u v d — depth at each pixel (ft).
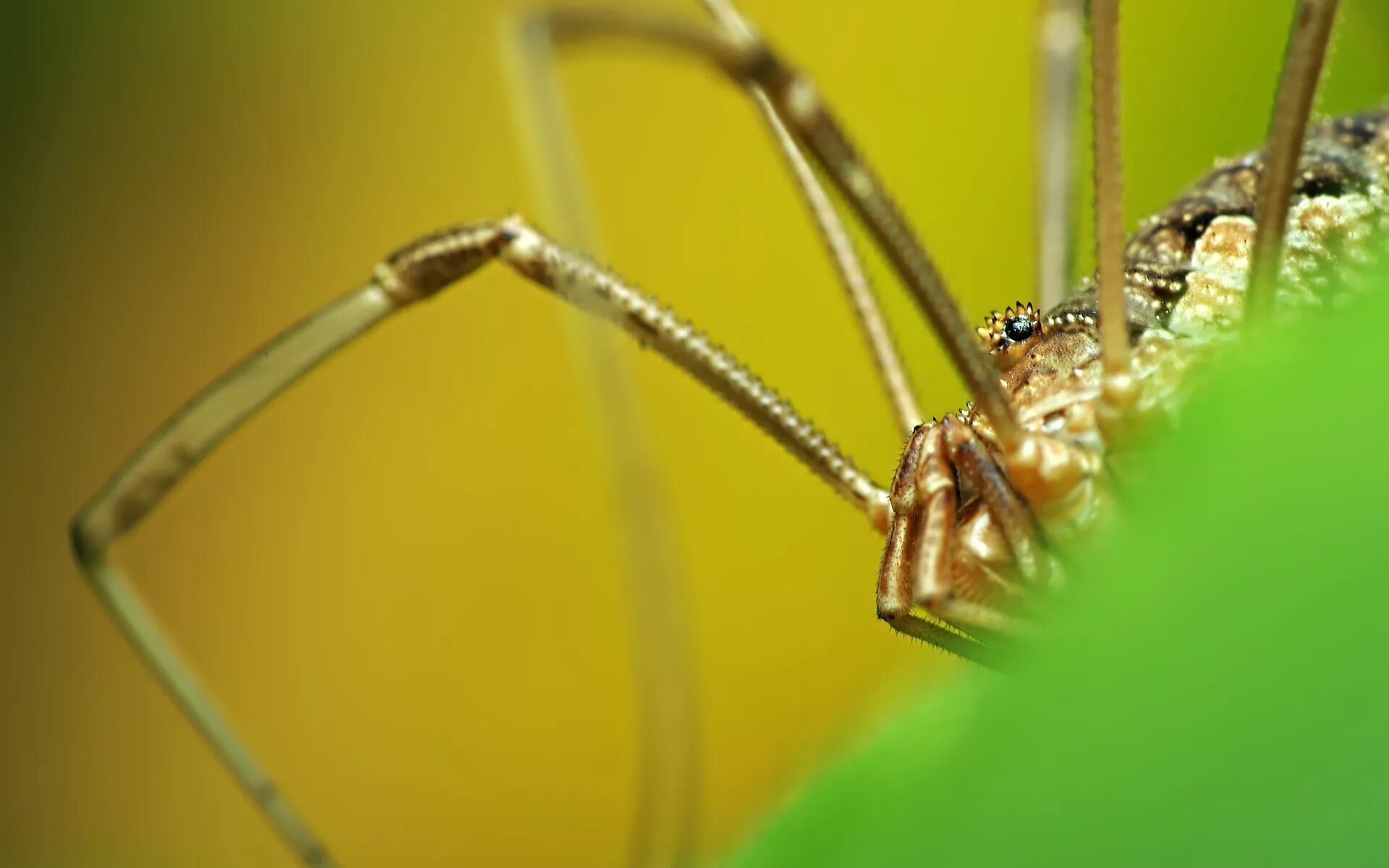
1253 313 0.15
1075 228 0.17
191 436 0.16
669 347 0.16
